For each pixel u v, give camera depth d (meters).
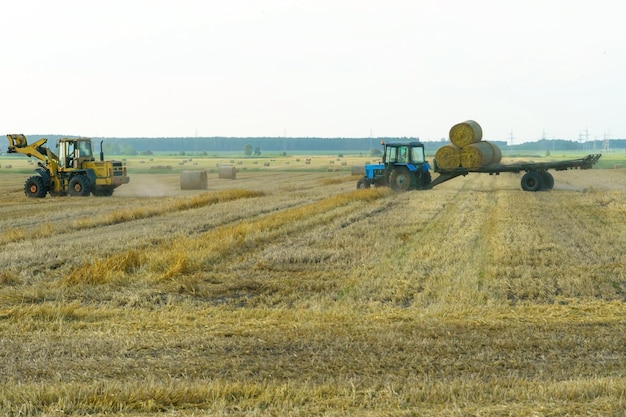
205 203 40.00
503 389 9.15
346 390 9.23
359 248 21.72
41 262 20.02
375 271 18.20
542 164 45.88
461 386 9.32
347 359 10.92
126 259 18.98
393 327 12.88
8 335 12.52
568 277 17.27
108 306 15.14
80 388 9.22
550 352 11.32
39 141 49.00
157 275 17.91
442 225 27.47
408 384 9.52
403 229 26.17
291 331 12.62
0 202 43.97
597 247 21.73
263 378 10.04
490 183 57.88
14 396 8.91
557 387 9.14
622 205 35.31
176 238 24.31
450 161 46.78
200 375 10.22
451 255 20.31
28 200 45.56
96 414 8.44
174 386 9.43
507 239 23.20
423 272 18.03
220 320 13.62
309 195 46.16
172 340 12.06
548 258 19.84
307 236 24.69
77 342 11.96
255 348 11.59
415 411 8.29
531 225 27.27
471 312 14.09
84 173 49.06
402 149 47.16
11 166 124.00
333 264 19.41
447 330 12.62
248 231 25.19
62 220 32.62
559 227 26.69
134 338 12.22
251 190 50.94
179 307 14.90
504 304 14.79
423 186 48.09
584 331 12.60
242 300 15.72
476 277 17.38
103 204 41.34
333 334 12.39
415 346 11.61
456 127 46.59
